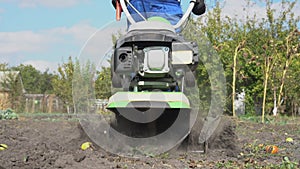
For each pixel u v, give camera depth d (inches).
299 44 606.5
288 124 494.9
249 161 233.5
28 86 3292.3
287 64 605.9
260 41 724.0
